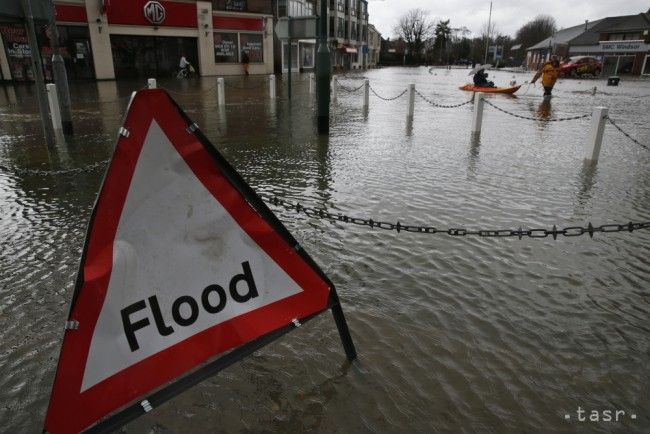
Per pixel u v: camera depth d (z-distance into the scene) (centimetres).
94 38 2842
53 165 805
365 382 287
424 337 332
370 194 659
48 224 540
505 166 831
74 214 572
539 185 714
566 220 568
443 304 376
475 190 683
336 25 5809
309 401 272
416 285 406
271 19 3831
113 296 210
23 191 662
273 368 299
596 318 361
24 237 503
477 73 2638
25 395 278
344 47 6062
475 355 314
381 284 407
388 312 363
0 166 789
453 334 337
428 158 893
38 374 296
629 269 441
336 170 793
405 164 840
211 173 237
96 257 207
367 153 934
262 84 2814
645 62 5431
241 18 3603
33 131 1140
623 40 5712
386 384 286
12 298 383
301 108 1672
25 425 256
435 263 447
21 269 432
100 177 729
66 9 2695
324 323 348
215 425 254
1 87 2356
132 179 213
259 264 255
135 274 217
